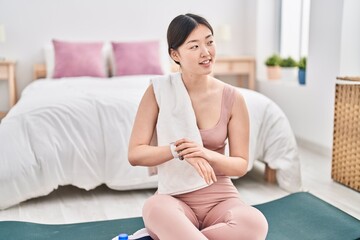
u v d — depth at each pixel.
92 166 2.49
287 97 4.21
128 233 2.03
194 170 1.56
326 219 2.13
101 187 2.74
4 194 2.35
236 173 1.56
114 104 2.61
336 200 2.50
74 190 2.69
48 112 2.51
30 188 2.40
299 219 2.15
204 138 1.60
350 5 3.20
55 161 2.42
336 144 2.80
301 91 3.91
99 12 4.75
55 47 4.38
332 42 3.35
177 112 1.60
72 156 2.46
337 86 2.75
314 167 3.20
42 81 4.05
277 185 2.79
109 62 4.51
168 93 1.62
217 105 1.64
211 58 1.56
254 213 1.47
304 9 4.61
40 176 2.42
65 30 4.69
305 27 4.62
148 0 4.87
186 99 1.60
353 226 2.05
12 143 2.41
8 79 4.45
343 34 3.23
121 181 2.53
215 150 1.63
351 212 2.32
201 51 1.53
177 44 1.55
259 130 2.75
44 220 2.23
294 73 4.44
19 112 2.55
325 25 3.44
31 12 4.59
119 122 2.56
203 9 5.08
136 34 4.89
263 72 5.00
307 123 3.82
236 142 1.63
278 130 2.76
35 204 2.46
